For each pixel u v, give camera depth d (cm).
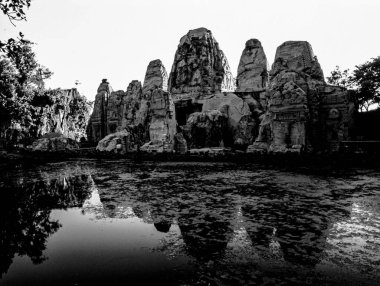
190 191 1288
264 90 3459
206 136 3130
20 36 1011
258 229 782
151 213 970
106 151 3331
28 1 953
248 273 553
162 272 567
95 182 1647
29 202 1190
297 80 2403
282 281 519
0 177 1925
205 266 587
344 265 571
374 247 651
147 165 2456
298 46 2678
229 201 1086
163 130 3022
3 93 3400
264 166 2114
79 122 6166
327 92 2480
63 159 3281
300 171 1783
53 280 544
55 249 693
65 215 986
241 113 3281
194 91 3894
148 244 709
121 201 1152
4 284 533
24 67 3706
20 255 666
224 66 4203
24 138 4444
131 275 555
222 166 2194
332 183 1366
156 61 4084
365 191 1185
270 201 1065
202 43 4016
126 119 4316
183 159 2650
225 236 744
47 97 4791
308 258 605
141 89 4416
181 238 741
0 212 1045
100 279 544
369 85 3256
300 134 2245
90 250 681
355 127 2881
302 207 973
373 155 1842
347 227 777
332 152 2009
